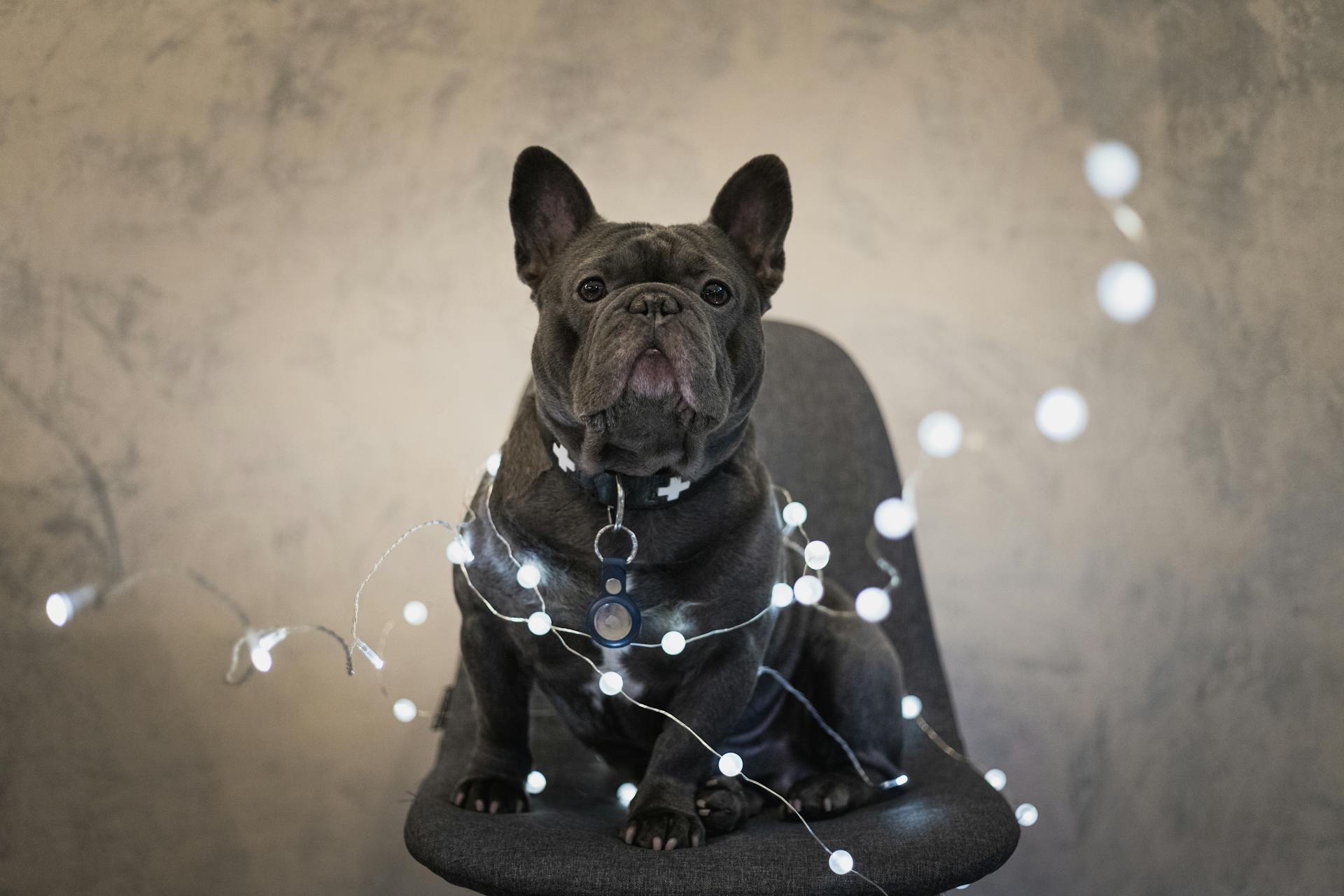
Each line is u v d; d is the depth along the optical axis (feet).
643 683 5.87
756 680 5.85
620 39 9.45
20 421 8.93
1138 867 9.32
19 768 8.84
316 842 9.14
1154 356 9.53
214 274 9.19
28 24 9.05
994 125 9.55
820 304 9.51
